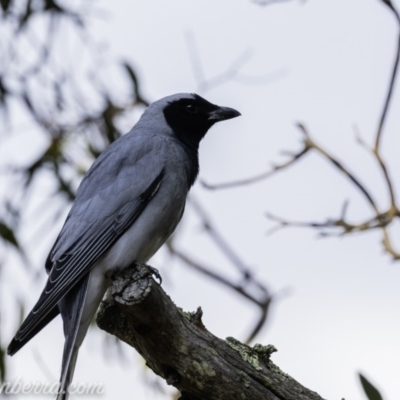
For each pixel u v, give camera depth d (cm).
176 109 1145
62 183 1255
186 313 842
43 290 944
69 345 923
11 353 896
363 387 857
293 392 836
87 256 971
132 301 789
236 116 1155
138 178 1010
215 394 829
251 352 840
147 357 849
